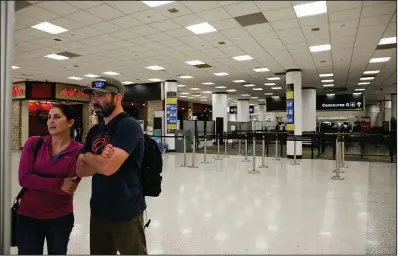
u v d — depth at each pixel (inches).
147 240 119.1
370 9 198.4
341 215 152.2
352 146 611.8
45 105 640.4
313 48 309.0
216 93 735.7
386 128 639.8
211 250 109.3
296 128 423.8
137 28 242.8
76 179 64.7
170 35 263.1
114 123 62.4
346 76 493.4
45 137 70.2
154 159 66.5
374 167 322.7
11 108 52.9
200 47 305.9
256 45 297.3
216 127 684.1
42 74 470.9
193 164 334.0
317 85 609.3
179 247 112.0
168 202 178.1
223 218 147.6
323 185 229.5
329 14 208.7
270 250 109.0
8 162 52.7
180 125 634.2
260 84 589.9
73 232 129.1
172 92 528.4
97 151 60.9
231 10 201.9
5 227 52.2
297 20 222.4
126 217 60.6
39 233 66.8
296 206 169.5
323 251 107.7
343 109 740.0
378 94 798.5
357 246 112.1
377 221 142.0
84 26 236.2
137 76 491.5
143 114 678.5
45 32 253.0
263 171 301.1
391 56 345.7
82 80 536.1
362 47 305.0
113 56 345.4
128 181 61.3
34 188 62.9
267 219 146.2
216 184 233.8
